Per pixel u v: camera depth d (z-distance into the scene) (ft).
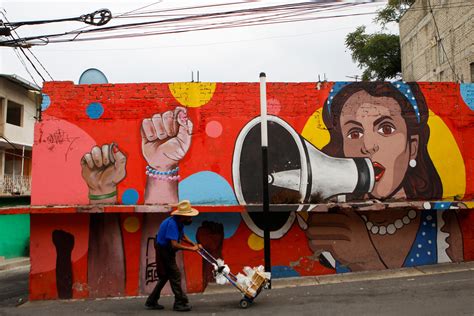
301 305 19.29
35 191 25.58
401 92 26.91
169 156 25.91
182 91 26.32
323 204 24.67
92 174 25.77
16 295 29.78
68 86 26.30
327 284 23.41
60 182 25.70
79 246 25.14
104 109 26.16
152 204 25.54
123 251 25.13
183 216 20.40
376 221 26.12
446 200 26.37
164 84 26.35
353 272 25.64
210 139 26.08
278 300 20.53
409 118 26.76
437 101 27.04
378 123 26.55
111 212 24.36
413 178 26.37
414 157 26.53
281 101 26.45
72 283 24.90
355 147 26.35
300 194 25.84
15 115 72.59
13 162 73.82
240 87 26.48
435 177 26.50
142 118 26.13
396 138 26.55
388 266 25.89
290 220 25.82
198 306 20.57
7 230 52.49
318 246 25.76
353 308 18.16
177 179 25.79
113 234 25.25
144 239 25.21
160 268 20.13
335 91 26.63
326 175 26.04
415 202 25.07
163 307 20.62
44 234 25.20
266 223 23.41
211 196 25.72
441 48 55.72
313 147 26.22
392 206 24.56
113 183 25.71
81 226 25.30
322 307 18.65
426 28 60.64
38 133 25.94
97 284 24.91
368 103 26.68
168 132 26.05
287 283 24.21
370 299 19.56
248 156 26.02
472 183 26.71
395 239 26.09
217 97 26.37
